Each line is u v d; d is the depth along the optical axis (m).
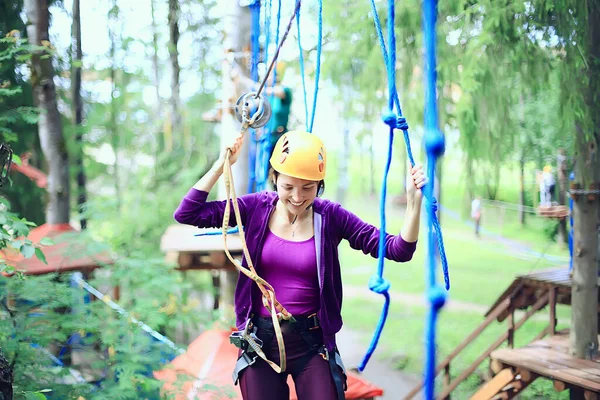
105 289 6.28
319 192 2.47
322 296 2.47
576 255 6.20
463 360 10.12
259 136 5.00
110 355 4.96
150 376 5.14
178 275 5.43
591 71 5.86
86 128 9.02
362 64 9.13
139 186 9.48
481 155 6.92
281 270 2.49
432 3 1.80
